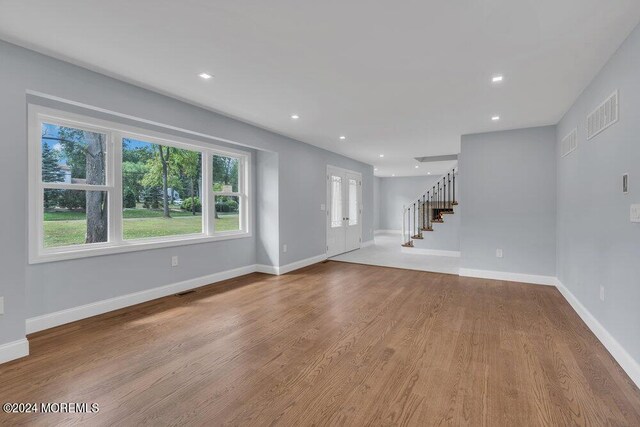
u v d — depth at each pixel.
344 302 3.87
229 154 5.05
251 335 2.89
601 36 2.20
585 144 3.15
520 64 2.63
